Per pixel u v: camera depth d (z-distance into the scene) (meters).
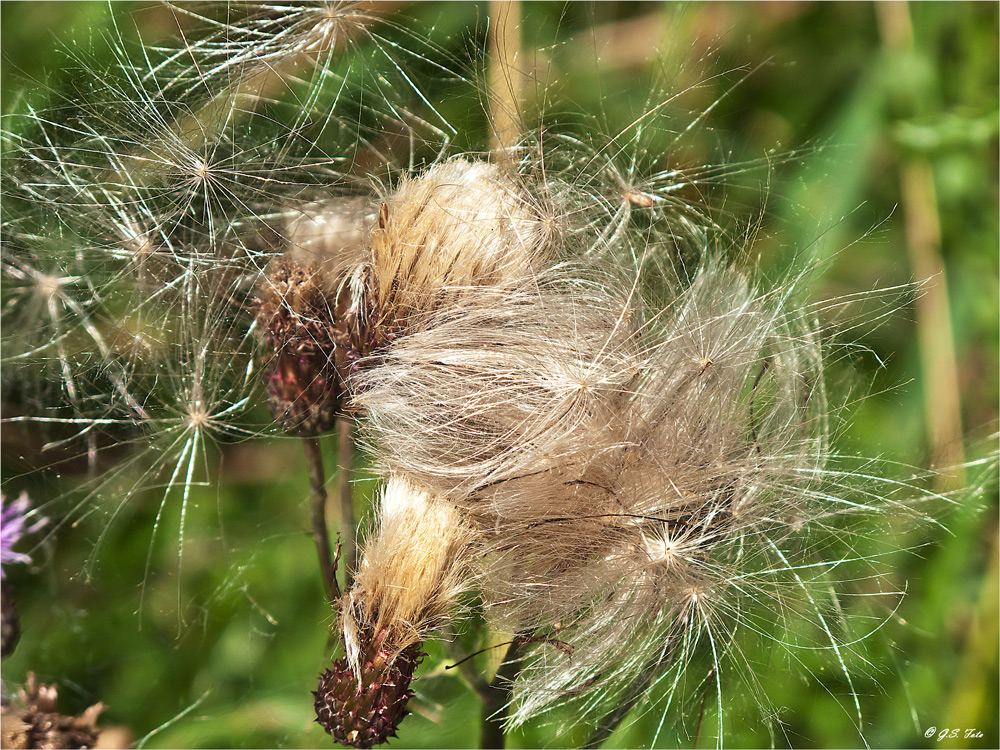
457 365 0.26
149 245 0.28
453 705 0.29
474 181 0.27
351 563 0.27
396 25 0.29
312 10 0.28
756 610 0.27
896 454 0.29
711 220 0.29
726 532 0.26
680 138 0.29
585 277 0.27
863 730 0.29
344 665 0.26
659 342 0.26
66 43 0.29
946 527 0.29
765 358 0.27
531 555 0.26
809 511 0.27
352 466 0.27
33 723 0.28
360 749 0.25
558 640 0.26
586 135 0.29
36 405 0.29
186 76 0.29
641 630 0.26
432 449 0.26
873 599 0.29
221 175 0.27
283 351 0.26
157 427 0.28
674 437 0.26
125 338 0.28
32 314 0.29
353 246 0.27
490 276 0.26
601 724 0.27
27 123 0.29
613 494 0.26
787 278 0.28
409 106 0.29
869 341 0.29
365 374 0.26
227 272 0.28
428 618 0.25
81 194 0.28
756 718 0.28
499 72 0.28
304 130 0.28
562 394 0.25
